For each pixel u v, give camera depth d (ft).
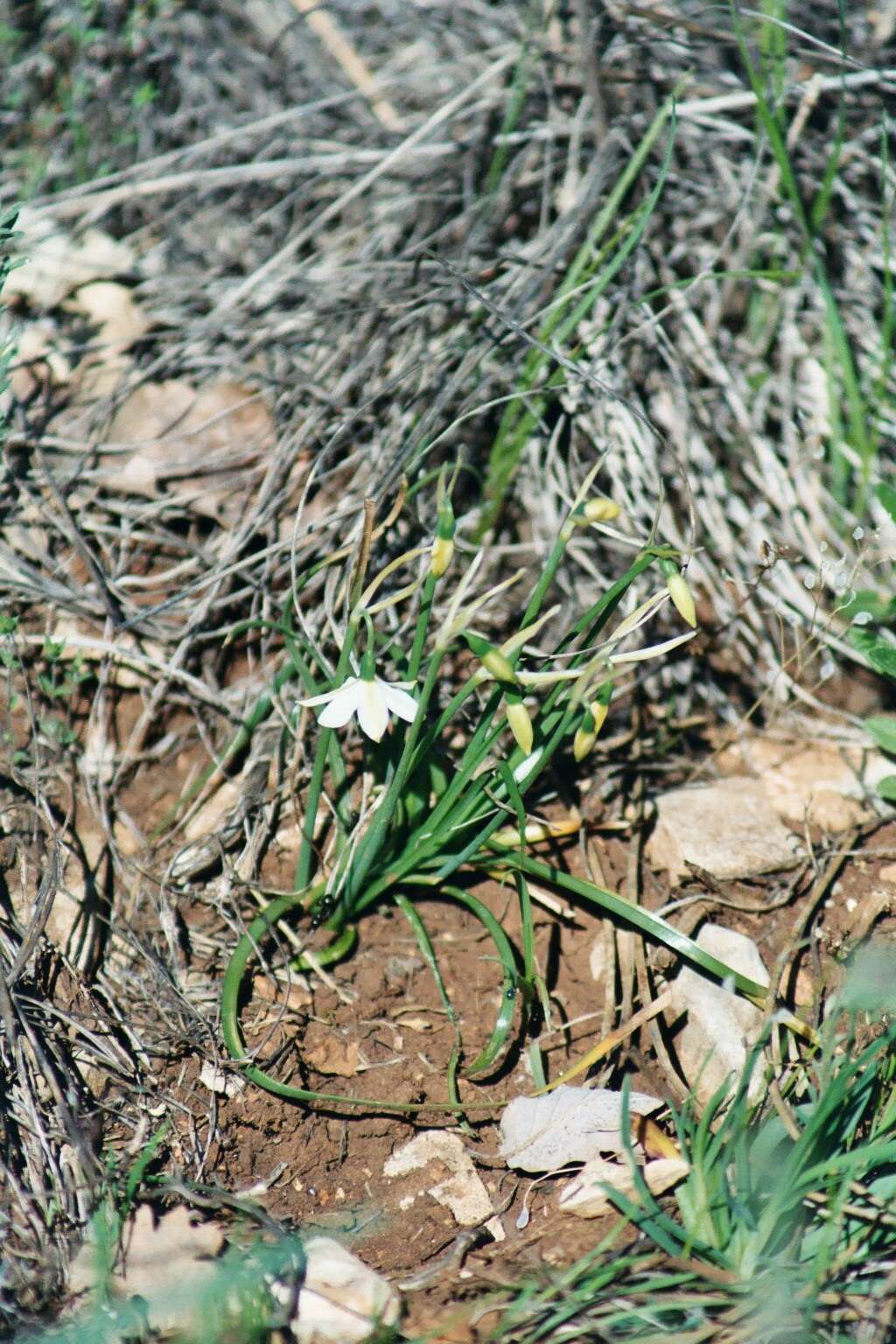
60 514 2.82
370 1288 2.50
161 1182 2.56
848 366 2.84
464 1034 2.66
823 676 2.72
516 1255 2.54
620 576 2.87
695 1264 2.51
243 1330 2.48
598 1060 2.63
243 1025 2.65
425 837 2.67
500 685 2.58
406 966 2.69
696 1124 2.60
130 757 2.77
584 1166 2.58
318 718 2.60
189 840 2.74
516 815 2.68
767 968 2.68
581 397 2.86
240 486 2.85
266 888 2.71
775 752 2.83
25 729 2.76
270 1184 2.59
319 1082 2.63
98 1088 2.59
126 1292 2.50
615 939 2.69
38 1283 2.49
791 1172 2.52
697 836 2.74
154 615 2.80
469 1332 2.49
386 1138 2.61
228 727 2.79
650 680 2.85
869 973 2.60
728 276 2.83
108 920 2.68
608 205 2.85
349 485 2.84
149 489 2.84
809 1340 2.48
